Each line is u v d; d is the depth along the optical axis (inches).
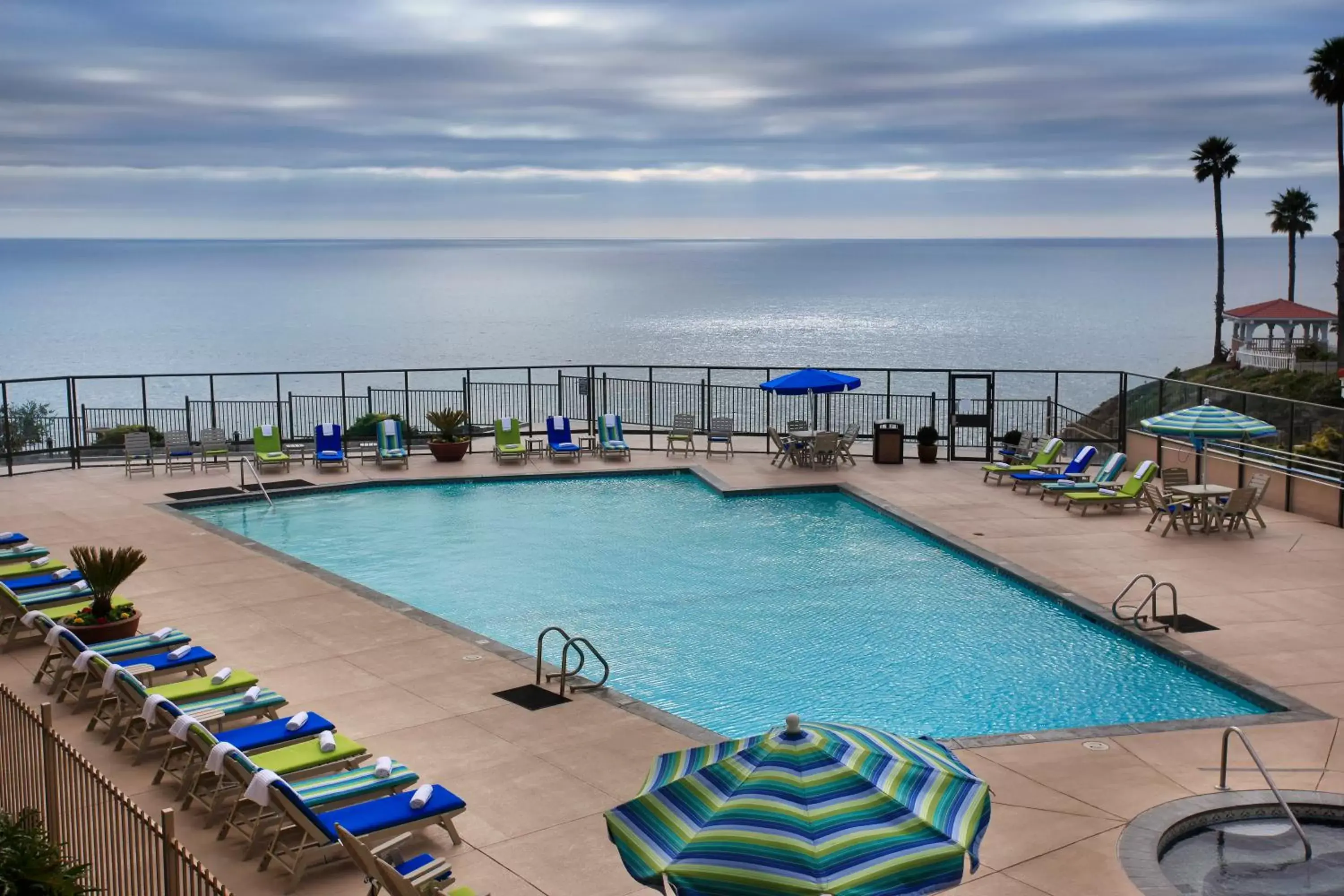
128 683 398.9
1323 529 776.3
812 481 946.1
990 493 898.7
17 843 275.4
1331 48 2169.0
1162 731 442.6
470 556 740.0
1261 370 2427.4
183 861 239.3
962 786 250.7
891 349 5113.2
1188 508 762.2
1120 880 325.1
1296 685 493.0
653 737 431.8
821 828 233.1
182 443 967.0
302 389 4010.8
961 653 558.6
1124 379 1010.7
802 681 521.7
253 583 645.9
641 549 757.9
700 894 225.5
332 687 483.8
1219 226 2854.3
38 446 1130.7
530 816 365.7
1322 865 344.2
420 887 281.3
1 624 548.1
